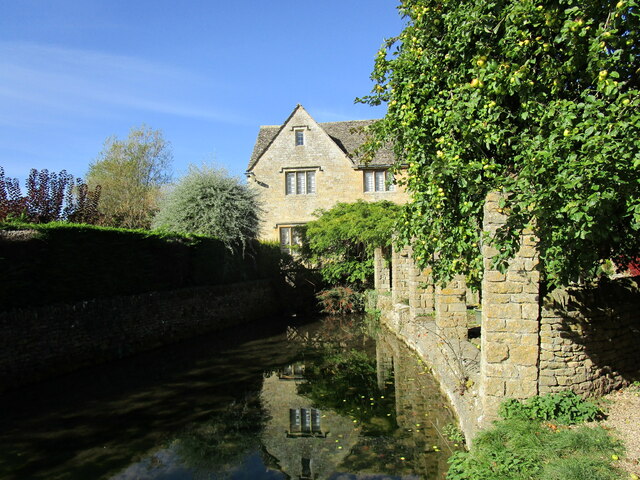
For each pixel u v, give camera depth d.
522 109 6.34
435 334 10.65
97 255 12.83
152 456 6.85
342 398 9.52
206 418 8.46
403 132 8.21
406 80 7.95
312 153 29.56
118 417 8.48
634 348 7.76
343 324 20.19
